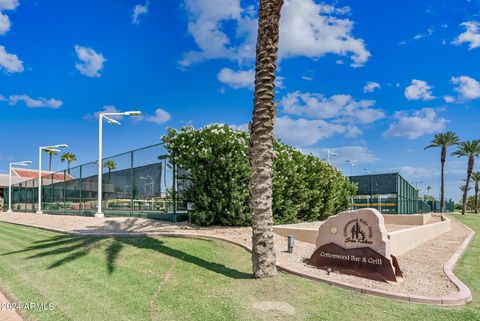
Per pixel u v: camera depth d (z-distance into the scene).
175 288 6.57
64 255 9.30
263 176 7.39
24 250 10.61
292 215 16.53
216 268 7.99
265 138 7.40
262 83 7.41
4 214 30.42
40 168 27.84
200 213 13.77
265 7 7.42
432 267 9.34
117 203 19.02
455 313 5.65
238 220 13.84
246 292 6.41
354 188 27.84
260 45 7.44
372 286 6.90
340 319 5.31
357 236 7.93
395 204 30.53
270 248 7.41
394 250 11.07
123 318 5.29
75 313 5.52
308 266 8.48
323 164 20.91
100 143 19.00
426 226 15.88
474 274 8.85
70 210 24.36
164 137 14.93
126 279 7.14
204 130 14.24
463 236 18.81
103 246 10.08
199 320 5.18
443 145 53.31
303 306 5.79
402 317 5.43
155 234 11.62
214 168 14.09
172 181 15.38
